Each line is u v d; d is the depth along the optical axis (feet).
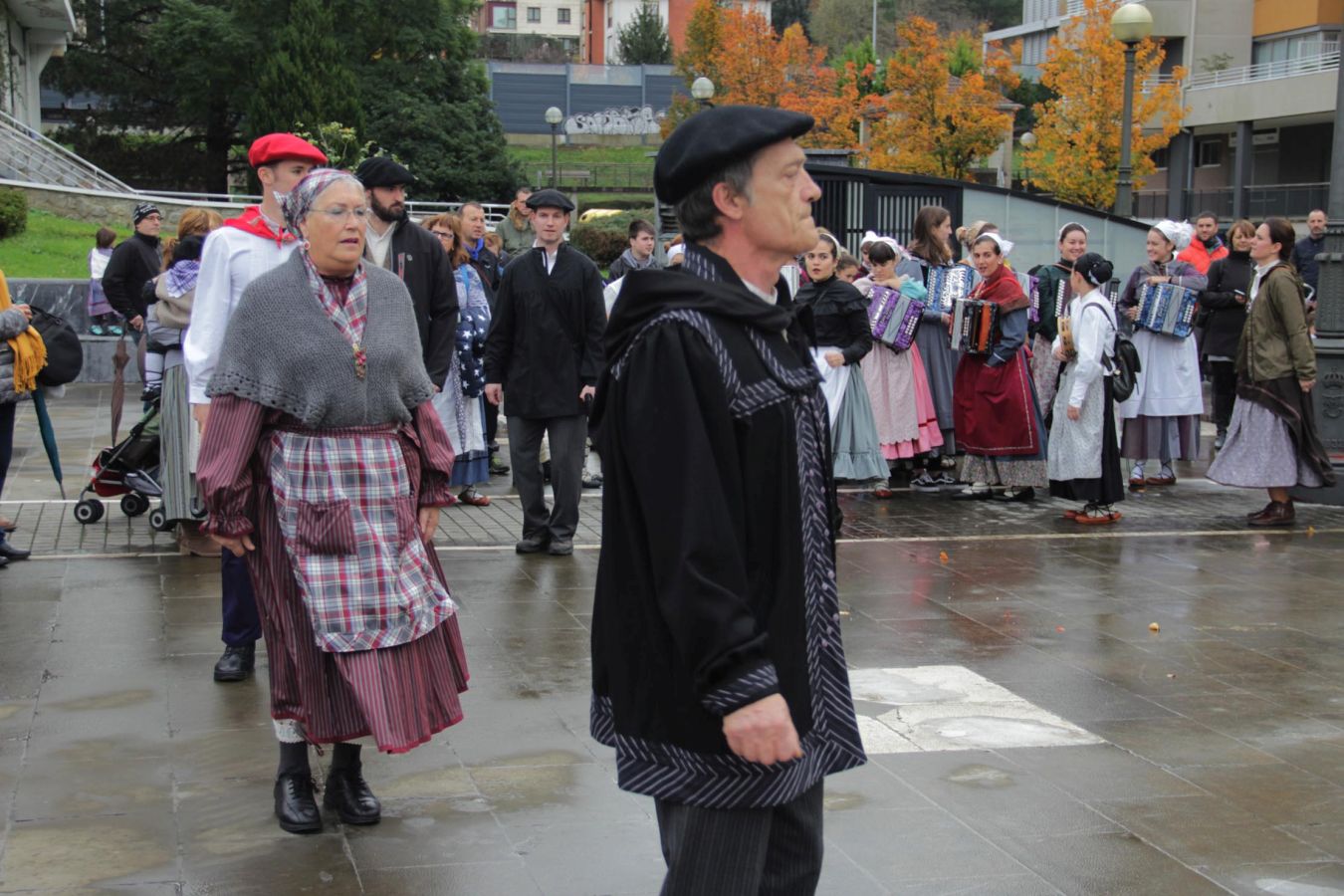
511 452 27.14
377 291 13.91
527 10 371.97
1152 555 28.58
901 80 120.67
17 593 23.17
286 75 137.39
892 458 35.83
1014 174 151.74
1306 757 16.97
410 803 14.92
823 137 133.08
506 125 260.62
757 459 8.40
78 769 15.64
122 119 165.68
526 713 17.87
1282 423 30.63
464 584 24.76
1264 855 14.02
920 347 36.88
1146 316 36.35
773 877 9.29
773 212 8.67
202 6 150.10
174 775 15.53
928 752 16.90
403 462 13.94
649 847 13.87
